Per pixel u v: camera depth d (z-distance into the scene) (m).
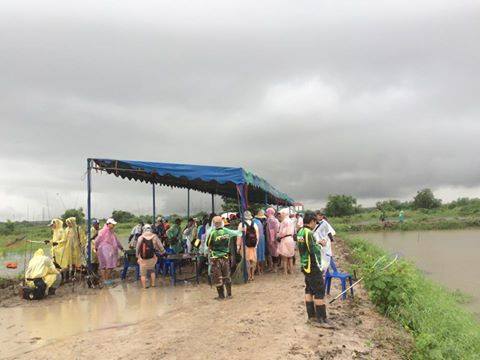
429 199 85.31
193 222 16.78
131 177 15.94
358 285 11.76
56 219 14.10
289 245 13.58
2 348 7.21
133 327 8.21
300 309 9.05
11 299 11.30
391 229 50.19
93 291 12.16
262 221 14.77
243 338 7.26
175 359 6.40
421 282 12.16
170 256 12.97
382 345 7.21
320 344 6.89
